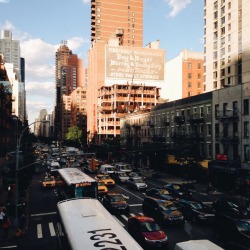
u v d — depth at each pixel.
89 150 110.50
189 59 103.69
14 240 20.75
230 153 44.09
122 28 144.00
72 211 14.61
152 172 61.75
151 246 17.67
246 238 17.17
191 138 50.66
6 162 55.25
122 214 26.58
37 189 41.47
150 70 119.62
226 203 27.36
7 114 66.44
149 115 72.88
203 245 13.57
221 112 46.12
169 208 24.33
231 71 71.38
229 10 72.06
